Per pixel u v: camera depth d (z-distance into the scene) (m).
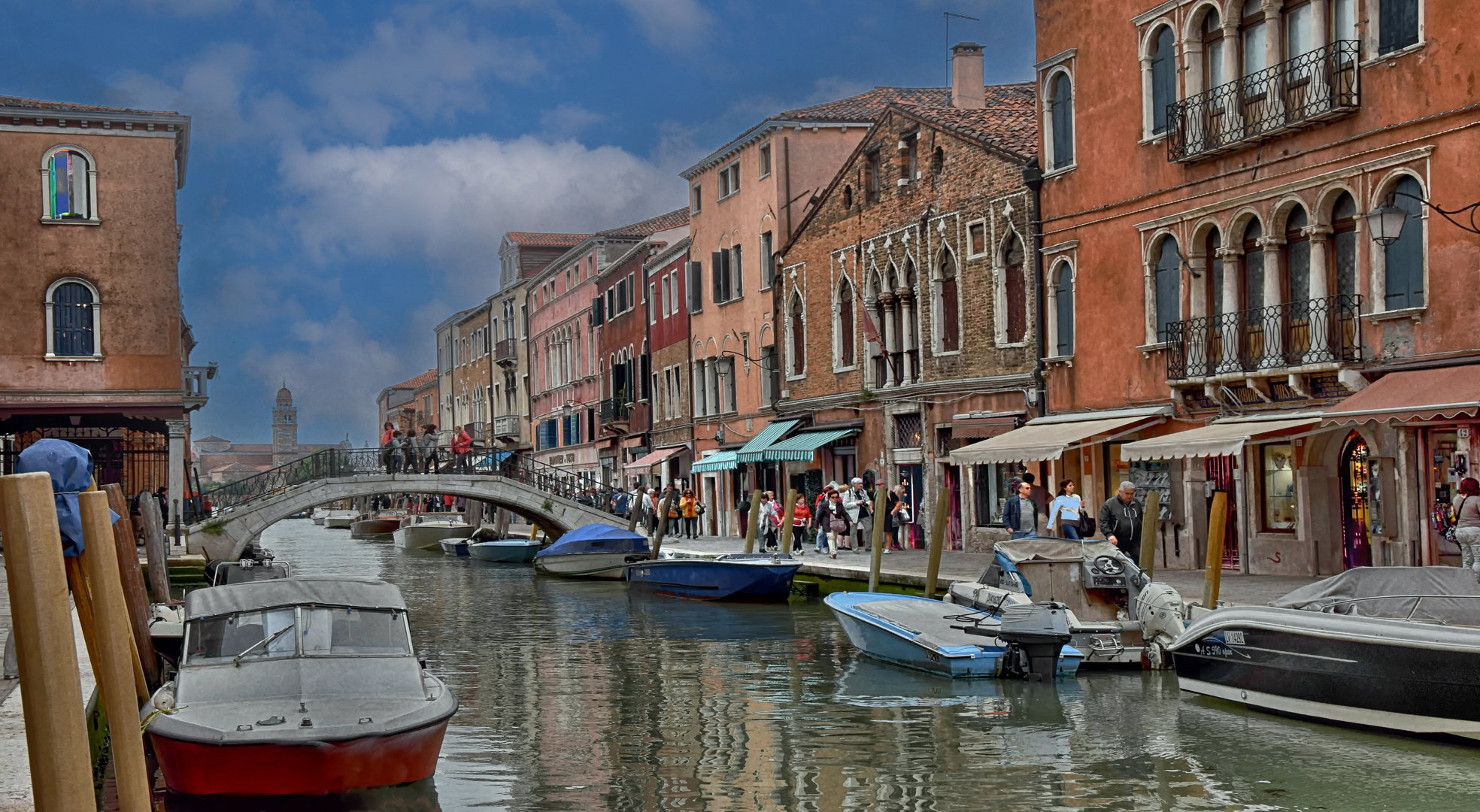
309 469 40.28
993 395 27.28
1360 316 18.66
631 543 34.84
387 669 11.10
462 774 11.36
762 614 23.77
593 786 10.90
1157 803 9.95
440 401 93.69
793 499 26.56
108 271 32.81
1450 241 17.34
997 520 27.41
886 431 31.47
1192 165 21.66
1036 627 14.41
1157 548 22.97
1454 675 10.77
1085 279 24.28
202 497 39.00
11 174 32.25
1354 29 18.75
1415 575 12.41
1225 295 21.12
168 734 9.80
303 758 9.77
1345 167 18.80
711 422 42.72
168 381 33.19
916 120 29.91
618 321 53.88
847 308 33.69
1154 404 22.62
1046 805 9.97
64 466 10.56
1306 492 19.97
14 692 10.76
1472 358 17.08
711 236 42.53
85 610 10.64
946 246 28.83
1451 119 17.31
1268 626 12.38
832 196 34.03
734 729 13.05
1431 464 17.97
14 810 6.96
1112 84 23.44
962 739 12.23
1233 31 20.95
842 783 10.78
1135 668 15.09
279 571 21.91
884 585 22.86
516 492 42.19
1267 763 10.91
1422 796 9.85
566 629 22.42
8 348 32.25
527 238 74.75
